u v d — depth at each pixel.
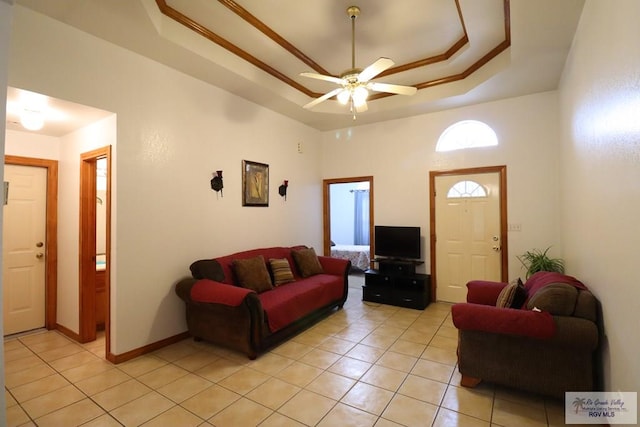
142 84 3.01
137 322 2.95
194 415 2.09
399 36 3.25
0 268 1.36
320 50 3.50
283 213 4.85
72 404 2.21
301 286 3.76
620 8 1.56
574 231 2.95
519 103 4.14
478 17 2.78
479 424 1.98
